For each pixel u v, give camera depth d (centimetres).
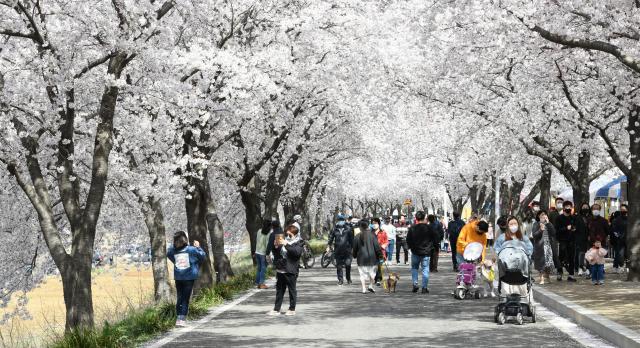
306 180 4631
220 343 1241
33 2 1591
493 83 2703
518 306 1441
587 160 2741
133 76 1966
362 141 4347
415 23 2255
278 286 1678
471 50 2317
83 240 1511
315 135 3850
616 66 2173
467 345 1188
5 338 2294
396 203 11319
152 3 1697
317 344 1214
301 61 2756
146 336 1330
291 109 3025
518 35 1992
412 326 1436
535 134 2625
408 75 2881
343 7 2803
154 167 1988
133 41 1541
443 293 2184
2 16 1584
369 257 2228
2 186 2117
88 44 1652
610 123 2303
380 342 1228
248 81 1942
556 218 2309
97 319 1902
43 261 2358
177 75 1941
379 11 2869
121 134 1959
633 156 2227
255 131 3047
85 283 1501
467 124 3369
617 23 1750
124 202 2283
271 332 1374
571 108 2533
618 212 2588
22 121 1691
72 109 1652
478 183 5422
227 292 2075
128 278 4862
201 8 1942
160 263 2088
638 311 1450
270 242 2412
